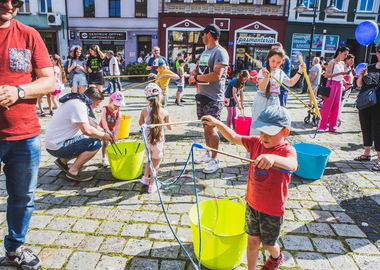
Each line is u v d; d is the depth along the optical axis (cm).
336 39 1831
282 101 445
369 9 1786
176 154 450
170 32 1884
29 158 200
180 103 905
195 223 233
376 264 225
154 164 332
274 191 184
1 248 234
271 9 1808
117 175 354
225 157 441
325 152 380
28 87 176
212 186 346
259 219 192
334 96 589
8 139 189
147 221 275
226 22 1844
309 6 1798
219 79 373
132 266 219
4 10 168
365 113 421
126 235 254
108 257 228
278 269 217
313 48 1844
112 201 309
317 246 245
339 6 1795
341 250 241
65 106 328
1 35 176
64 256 228
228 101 557
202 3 1827
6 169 202
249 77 531
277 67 373
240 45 1889
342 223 278
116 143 382
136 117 698
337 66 577
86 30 1891
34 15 1852
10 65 179
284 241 250
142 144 387
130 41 1908
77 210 290
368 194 336
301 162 366
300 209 301
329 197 327
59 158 351
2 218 273
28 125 196
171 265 221
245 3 1812
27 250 220
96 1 1847
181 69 858
